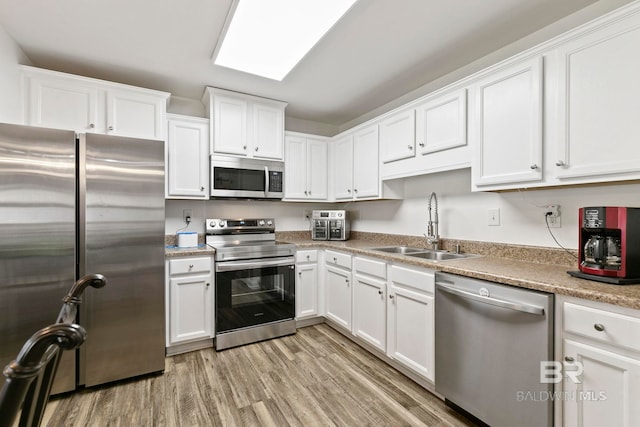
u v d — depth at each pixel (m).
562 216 1.74
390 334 2.13
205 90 2.76
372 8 1.64
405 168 2.41
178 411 1.69
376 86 2.67
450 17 1.73
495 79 1.75
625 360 1.06
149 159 2.07
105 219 1.92
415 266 1.92
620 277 1.26
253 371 2.12
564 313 1.22
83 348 1.88
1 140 1.64
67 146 1.80
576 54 1.41
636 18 1.22
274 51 2.07
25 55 2.09
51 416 1.65
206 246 2.75
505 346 1.40
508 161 1.68
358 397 1.82
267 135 2.99
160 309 2.10
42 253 1.73
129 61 2.22
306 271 2.92
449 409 1.71
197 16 1.72
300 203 3.62
